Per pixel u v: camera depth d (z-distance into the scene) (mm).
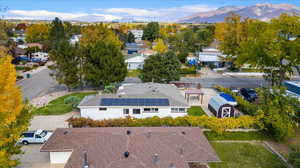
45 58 73000
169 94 30266
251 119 25047
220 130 24078
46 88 42719
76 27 132250
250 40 43469
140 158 14469
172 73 41656
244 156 20750
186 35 100188
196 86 45500
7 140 13422
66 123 27406
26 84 45375
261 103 25094
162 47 78500
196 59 72812
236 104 32250
